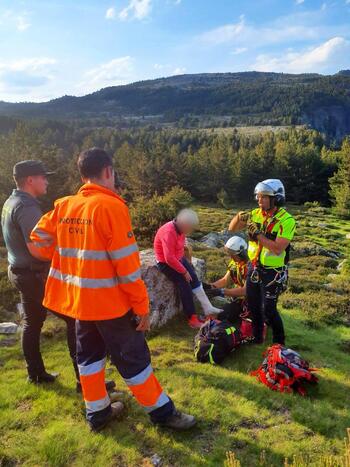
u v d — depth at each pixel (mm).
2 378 4719
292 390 4660
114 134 120062
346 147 60938
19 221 4062
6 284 7781
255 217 5480
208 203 67000
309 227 46438
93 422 3674
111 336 3430
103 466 3326
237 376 4949
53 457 3365
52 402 4176
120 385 4605
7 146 41625
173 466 3352
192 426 3766
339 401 4602
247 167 67938
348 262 20453
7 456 3389
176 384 4660
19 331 6258
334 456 3494
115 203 3295
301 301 10961
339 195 55906
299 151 71000
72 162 52750
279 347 5051
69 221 3420
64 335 6082
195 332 6395
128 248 3260
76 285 3373
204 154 74688
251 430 3898
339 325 9391
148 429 3770
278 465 3420
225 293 6422
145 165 62938
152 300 6332
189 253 7035
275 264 5391
